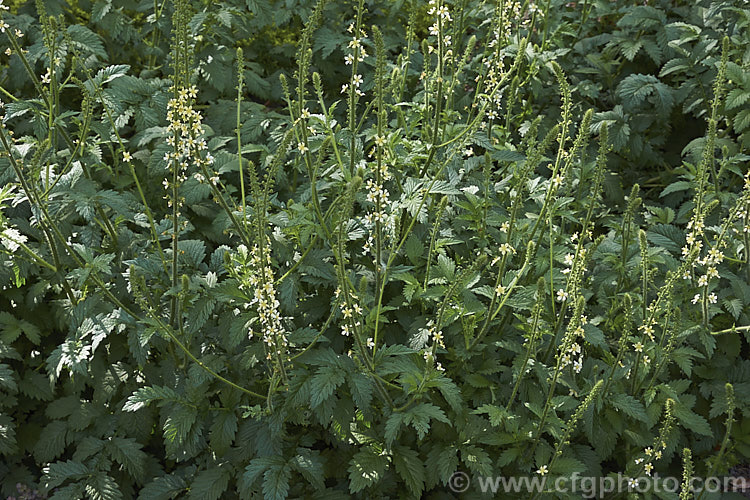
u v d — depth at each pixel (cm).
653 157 644
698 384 476
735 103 548
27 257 435
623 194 603
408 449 404
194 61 592
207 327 434
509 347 412
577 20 698
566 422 421
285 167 559
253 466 384
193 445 403
